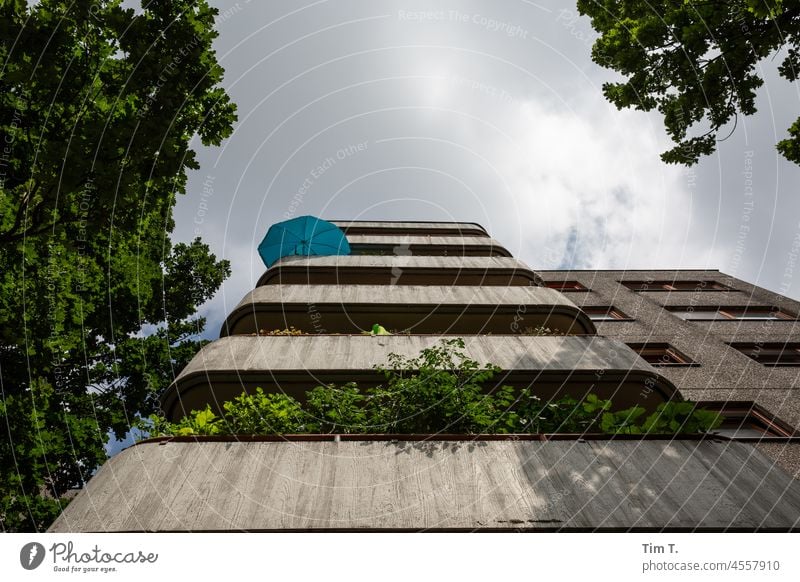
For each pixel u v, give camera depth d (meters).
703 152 10.59
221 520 5.39
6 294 12.48
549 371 9.99
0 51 7.45
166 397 9.55
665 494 5.88
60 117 7.93
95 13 7.55
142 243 17.03
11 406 12.16
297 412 7.80
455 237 22.03
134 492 5.75
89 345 17.00
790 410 11.77
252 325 13.34
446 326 13.69
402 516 5.51
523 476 6.11
